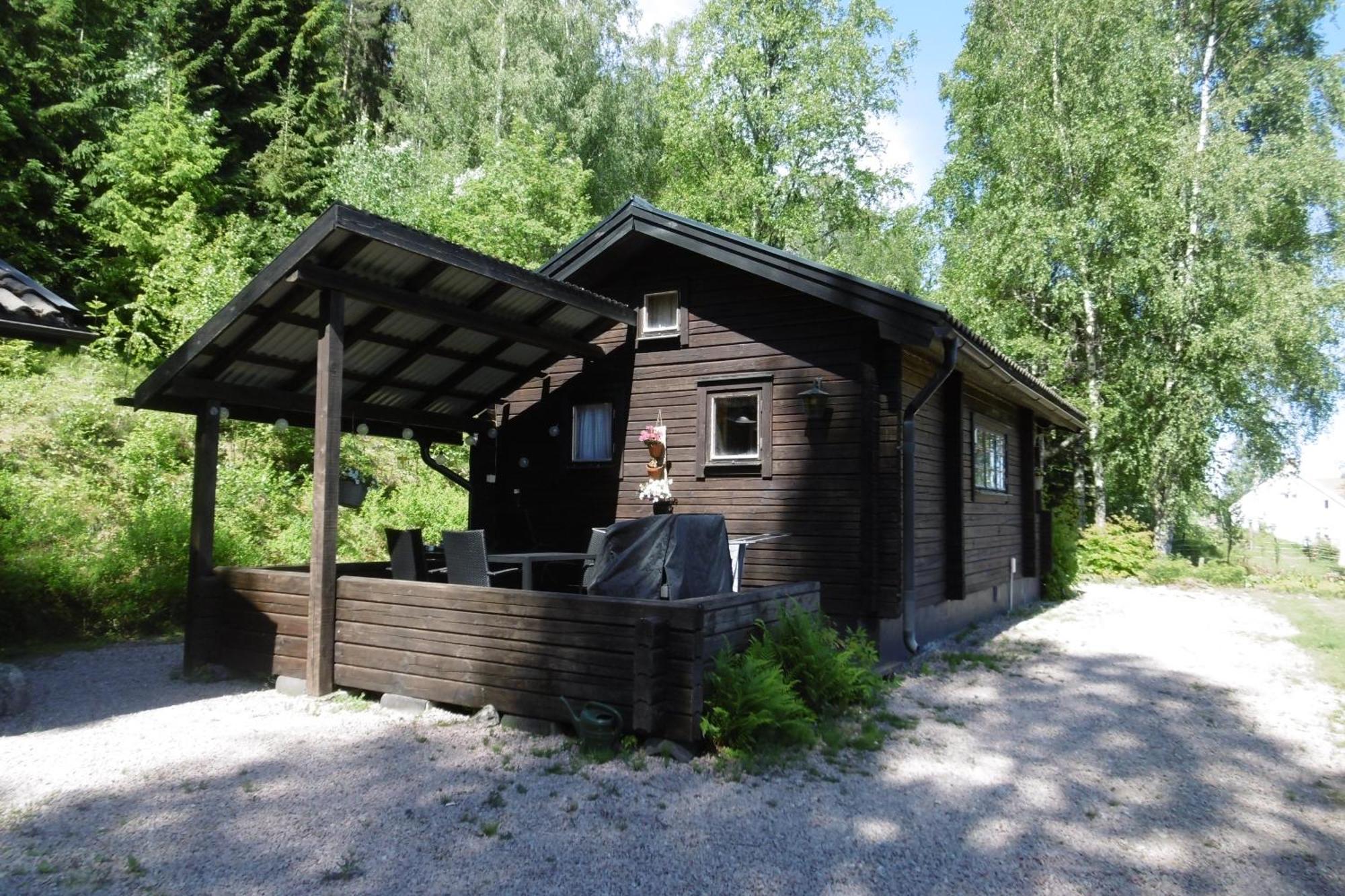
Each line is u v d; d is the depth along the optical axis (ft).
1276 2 60.90
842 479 26.50
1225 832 14.15
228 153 64.64
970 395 33.68
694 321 29.81
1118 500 70.49
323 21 73.41
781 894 11.33
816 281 26.00
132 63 59.57
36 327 18.01
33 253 49.32
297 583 21.49
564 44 84.64
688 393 29.68
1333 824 14.65
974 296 63.72
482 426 32.73
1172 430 58.13
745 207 79.97
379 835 12.71
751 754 16.52
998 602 38.45
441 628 19.22
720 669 16.90
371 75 103.96
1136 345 61.98
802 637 19.49
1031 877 12.20
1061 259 61.62
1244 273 55.57
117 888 10.88
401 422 29.60
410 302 22.18
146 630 29.30
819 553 26.63
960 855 12.84
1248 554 75.72
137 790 14.39
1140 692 24.08
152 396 22.21
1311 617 41.04
